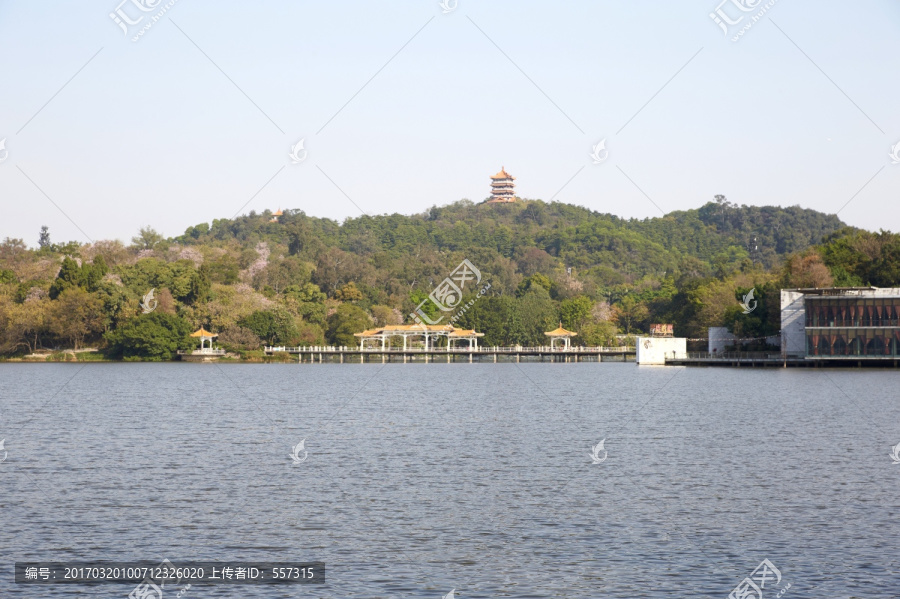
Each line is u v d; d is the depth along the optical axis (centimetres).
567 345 18975
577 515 3594
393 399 9444
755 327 14775
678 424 6656
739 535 3278
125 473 4550
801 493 3953
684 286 19425
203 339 17675
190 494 4019
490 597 2706
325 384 12056
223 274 19825
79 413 7825
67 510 3703
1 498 3925
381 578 2870
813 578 2820
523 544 3203
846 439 5666
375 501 3869
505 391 10588
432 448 5428
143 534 3353
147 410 8106
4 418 7381
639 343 16450
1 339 17125
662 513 3609
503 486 4178
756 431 6131
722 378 12138
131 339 17150
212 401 9169
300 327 19088
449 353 18600
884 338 13300
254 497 3953
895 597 2662
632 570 2916
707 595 2700
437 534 3338
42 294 17338
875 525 3388
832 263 15525
